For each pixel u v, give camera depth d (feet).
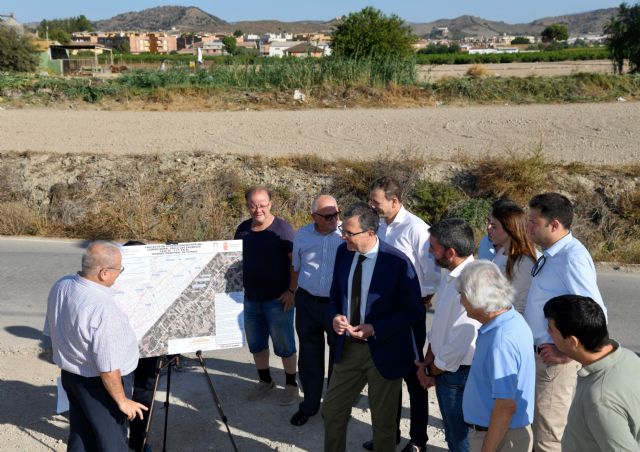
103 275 13.39
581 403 9.96
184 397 19.40
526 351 11.22
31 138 58.65
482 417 11.65
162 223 42.37
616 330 25.14
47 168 48.85
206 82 82.33
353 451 16.67
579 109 69.51
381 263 14.56
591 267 13.16
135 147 55.52
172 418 18.21
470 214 41.29
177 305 15.57
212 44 502.38
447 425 13.94
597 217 42.57
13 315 25.91
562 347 10.20
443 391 13.73
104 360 13.04
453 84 78.54
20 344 22.85
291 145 55.83
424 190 43.16
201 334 15.84
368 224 14.33
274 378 20.85
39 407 18.67
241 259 16.07
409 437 17.43
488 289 11.19
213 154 50.26
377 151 53.31
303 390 18.04
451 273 13.37
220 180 45.73
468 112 69.15
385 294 14.47
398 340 14.60
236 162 48.65
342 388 15.01
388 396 14.65
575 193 43.96
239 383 20.40
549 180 45.11
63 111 71.67
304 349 17.89
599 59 188.03
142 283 15.29
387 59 81.51
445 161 48.01
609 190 43.75
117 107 73.87
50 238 40.06
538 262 13.73
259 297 18.52
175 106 73.61
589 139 56.75
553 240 13.41
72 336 13.28
